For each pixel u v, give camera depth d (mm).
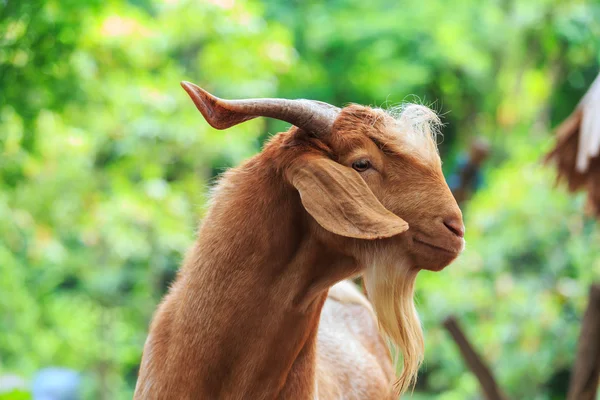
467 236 17344
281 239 5453
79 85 13383
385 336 5652
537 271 16969
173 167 20453
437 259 5352
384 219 4992
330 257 5500
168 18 17750
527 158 18047
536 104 29141
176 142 18844
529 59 28703
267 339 5473
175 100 18078
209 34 17984
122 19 15547
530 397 17484
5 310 20328
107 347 22188
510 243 16875
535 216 16891
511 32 27781
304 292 5504
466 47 26719
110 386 22875
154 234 20281
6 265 20125
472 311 16922
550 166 11703
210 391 5484
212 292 5453
